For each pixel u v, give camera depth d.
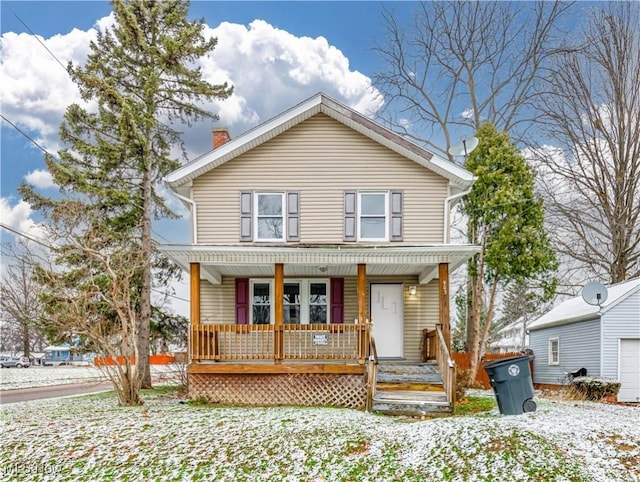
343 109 12.88
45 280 14.46
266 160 13.15
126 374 11.03
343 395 10.82
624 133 20.92
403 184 13.05
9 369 35.31
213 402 10.97
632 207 20.88
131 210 16.70
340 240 12.87
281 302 11.36
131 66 16.81
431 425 7.71
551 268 15.95
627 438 6.61
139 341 16.30
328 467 6.02
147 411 9.70
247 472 5.97
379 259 11.50
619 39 20.95
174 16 16.77
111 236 14.57
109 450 6.79
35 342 46.47
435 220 12.91
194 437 7.29
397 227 12.85
